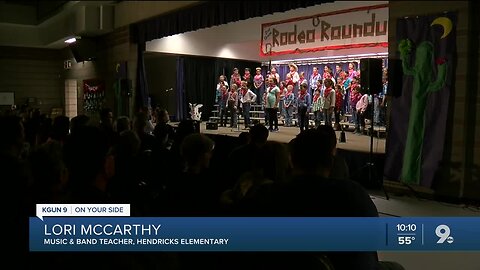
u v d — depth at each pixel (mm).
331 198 1438
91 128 1361
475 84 4680
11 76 12672
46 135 3592
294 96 10648
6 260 1411
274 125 10172
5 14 11273
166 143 3588
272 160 2207
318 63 11586
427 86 4949
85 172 1324
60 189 1529
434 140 4902
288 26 9477
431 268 2973
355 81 9641
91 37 10336
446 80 4797
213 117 12289
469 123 4730
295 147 1511
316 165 1487
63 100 13094
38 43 12398
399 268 1838
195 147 2098
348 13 8297
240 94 10562
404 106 5164
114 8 9305
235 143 5465
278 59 12180
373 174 5598
